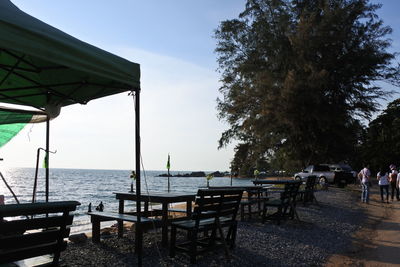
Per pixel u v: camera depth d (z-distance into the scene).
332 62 32.91
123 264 5.74
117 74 4.89
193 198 7.41
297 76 31.59
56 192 48.72
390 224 11.49
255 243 7.54
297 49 33.25
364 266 6.52
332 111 31.75
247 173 40.00
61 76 6.07
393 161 55.41
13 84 6.43
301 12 36.00
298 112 31.38
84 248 6.77
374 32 34.12
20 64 5.71
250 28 37.34
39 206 3.74
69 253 6.37
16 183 78.31
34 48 3.89
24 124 8.23
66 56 4.21
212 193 6.02
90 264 5.71
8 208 3.48
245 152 39.19
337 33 32.47
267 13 36.41
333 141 34.50
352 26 33.56
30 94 6.55
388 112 62.25
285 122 31.75
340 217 12.16
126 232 8.93
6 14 3.73
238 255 6.52
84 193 46.72
